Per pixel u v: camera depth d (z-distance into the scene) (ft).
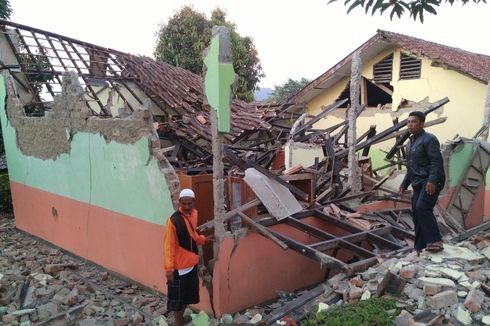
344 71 49.24
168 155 30.89
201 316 17.40
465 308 13.39
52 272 24.03
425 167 17.13
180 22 71.10
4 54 32.01
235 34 72.38
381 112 48.19
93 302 20.21
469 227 32.91
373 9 10.03
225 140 33.04
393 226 23.16
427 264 16.31
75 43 36.47
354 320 13.37
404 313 13.44
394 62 46.34
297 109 54.13
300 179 23.07
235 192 20.81
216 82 17.02
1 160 45.57
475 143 32.22
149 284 21.39
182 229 15.83
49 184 28.96
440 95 42.98
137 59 41.75
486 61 51.13
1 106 32.99
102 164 23.40
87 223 25.62
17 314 18.75
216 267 18.02
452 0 9.88
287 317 15.40
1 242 31.12
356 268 17.46
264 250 19.79
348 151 29.22
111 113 35.60
